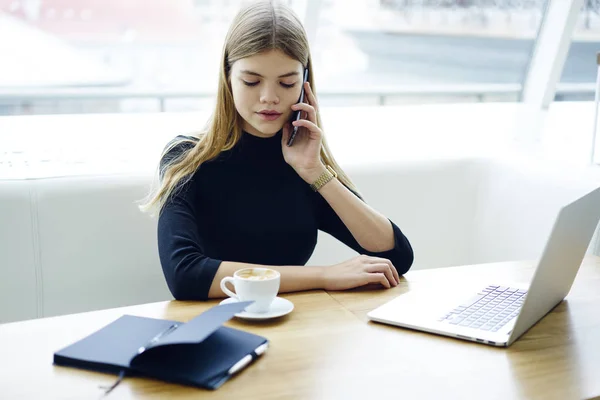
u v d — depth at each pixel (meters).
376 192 2.37
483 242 2.53
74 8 2.67
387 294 1.42
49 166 2.07
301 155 1.66
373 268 1.47
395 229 1.70
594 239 2.14
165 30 2.82
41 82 2.72
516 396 0.99
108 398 0.96
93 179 1.97
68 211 1.92
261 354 1.11
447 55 3.33
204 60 2.93
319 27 2.95
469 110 3.30
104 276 1.97
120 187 1.98
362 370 1.06
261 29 1.50
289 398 0.97
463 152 2.63
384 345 1.16
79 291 1.95
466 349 1.15
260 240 1.68
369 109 3.10
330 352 1.12
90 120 2.64
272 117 1.56
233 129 1.67
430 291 1.43
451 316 1.27
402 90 3.28
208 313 1.11
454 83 3.41
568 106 3.43
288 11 1.58
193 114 2.80
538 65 3.35
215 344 1.10
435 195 2.47
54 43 2.69
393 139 2.76
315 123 1.65
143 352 1.03
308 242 1.74
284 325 1.24
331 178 1.67
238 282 1.25
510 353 1.14
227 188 1.68
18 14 2.60
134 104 2.89
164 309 1.32
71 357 1.06
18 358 1.09
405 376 1.04
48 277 1.91
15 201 1.87
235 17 1.59
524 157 2.53
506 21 3.33
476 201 2.56
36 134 2.43
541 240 2.30
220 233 1.67
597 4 3.26
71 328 1.21
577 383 1.03
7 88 2.66
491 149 2.74
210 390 0.99
